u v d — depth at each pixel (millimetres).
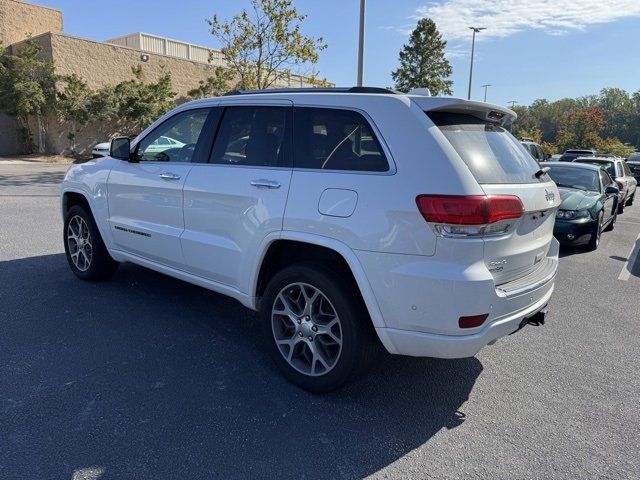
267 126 3705
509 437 3037
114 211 4859
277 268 3787
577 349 4398
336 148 3293
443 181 2830
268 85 20406
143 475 2553
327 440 2922
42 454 2664
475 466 2754
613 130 108750
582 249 9023
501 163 3209
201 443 2826
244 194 3623
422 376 3770
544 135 121875
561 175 10062
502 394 3553
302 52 19422
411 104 3104
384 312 3000
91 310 4652
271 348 3588
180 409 3146
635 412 3363
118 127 29500
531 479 2670
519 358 4172
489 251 2895
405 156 2984
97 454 2688
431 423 3150
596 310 5523
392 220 2914
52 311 4586
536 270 3480
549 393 3588
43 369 3545
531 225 3281
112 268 5395
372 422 3131
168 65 32281
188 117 4363
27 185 14484
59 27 31219
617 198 11062
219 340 4160
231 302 5031
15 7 28578
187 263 4184
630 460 2852
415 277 2855
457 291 2787
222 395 3338
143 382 3443
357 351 3186
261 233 3514
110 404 3156
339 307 3186
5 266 5895
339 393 3455
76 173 5359
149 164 4531
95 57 28359
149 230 4453
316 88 3674
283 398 3342
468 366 3979
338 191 3145
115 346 3959
